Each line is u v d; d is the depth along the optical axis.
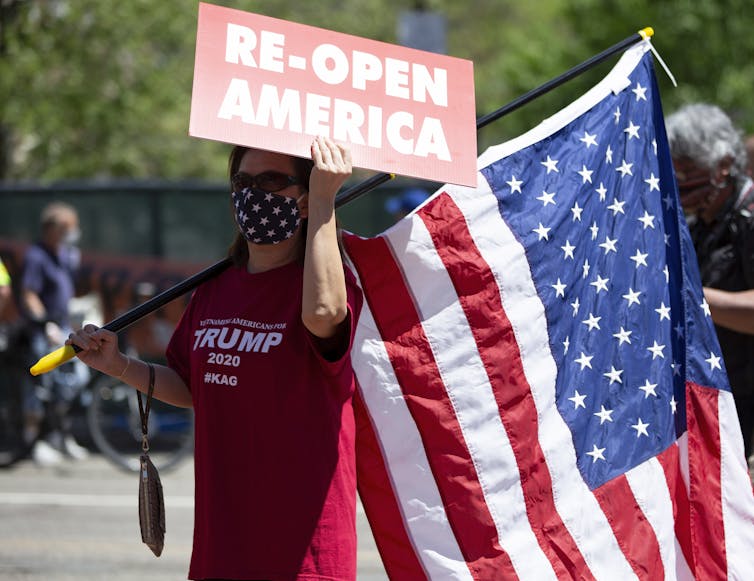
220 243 37.06
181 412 33.50
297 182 10.71
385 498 11.98
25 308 33.59
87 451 35.91
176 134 63.53
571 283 12.59
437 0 75.06
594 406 12.62
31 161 58.41
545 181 12.61
